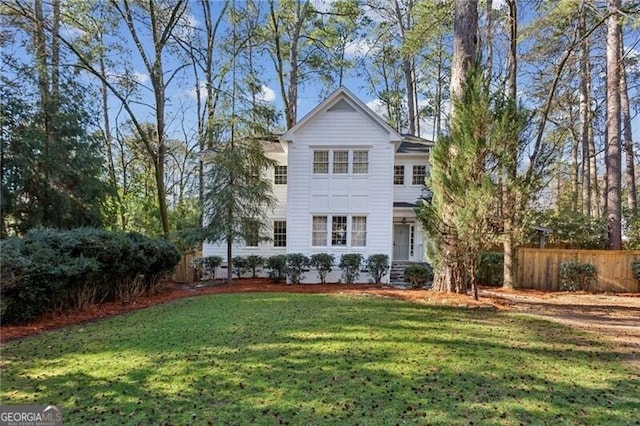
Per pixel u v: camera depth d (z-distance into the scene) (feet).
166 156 85.30
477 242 29.86
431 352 18.12
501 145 28.37
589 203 72.38
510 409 12.30
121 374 15.11
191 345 19.01
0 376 14.97
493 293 39.99
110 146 72.28
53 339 20.52
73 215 38.91
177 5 54.08
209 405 12.41
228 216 44.06
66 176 38.32
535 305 33.37
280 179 55.57
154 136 75.77
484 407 12.41
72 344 19.48
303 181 48.96
